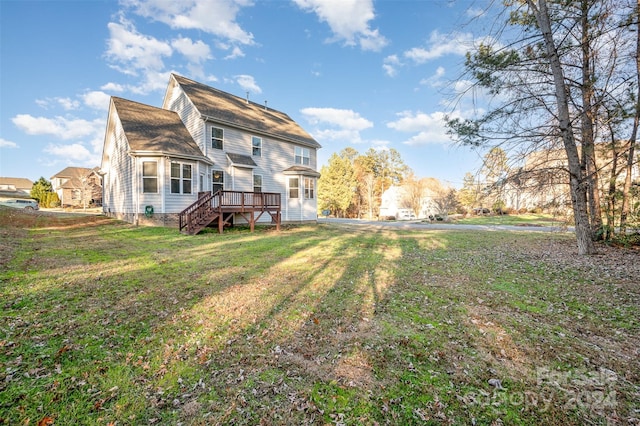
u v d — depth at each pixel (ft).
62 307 13.51
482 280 19.66
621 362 9.89
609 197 33.06
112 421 6.98
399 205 129.59
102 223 46.96
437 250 31.40
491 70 26.53
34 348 9.94
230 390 8.25
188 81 58.65
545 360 9.97
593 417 7.32
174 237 36.14
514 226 65.98
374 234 46.65
